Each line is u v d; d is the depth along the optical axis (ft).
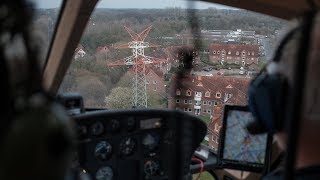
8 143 0.98
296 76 1.38
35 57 1.02
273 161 3.10
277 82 1.70
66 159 1.05
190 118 1.79
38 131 0.99
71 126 1.19
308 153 1.68
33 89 1.02
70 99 3.56
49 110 1.05
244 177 3.61
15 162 0.97
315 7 1.39
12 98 1.00
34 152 0.98
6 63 0.99
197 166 3.78
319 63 1.49
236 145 3.61
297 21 1.50
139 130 4.04
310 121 1.57
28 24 1.00
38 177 0.99
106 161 4.09
